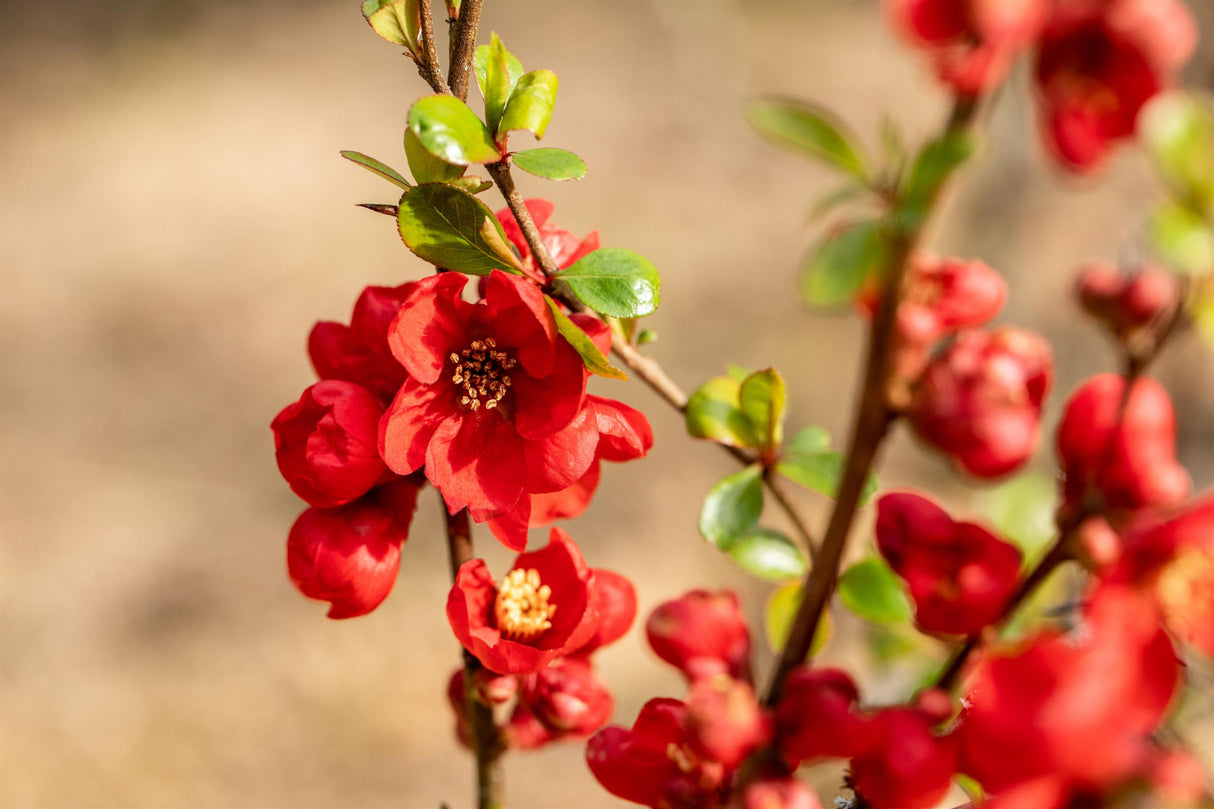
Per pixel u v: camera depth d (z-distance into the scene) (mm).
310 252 2787
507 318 542
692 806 520
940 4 466
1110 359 1335
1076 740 472
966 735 490
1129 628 481
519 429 542
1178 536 479
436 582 1977
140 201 2994
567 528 2004
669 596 1893
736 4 3346
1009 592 497
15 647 1921
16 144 3252
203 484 2215
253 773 1735
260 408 2377
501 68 534
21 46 3701
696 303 2490
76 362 2512
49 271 2773
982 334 501
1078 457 504
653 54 3344
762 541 589
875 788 494
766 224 2734
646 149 2986
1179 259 468
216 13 3807
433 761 1749
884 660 683
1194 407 938
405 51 542
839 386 2211
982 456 479
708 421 584
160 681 1867
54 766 1739
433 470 542
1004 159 1482
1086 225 1529
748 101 485
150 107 3371
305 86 3408
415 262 2734
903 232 471
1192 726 577
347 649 1896
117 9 3840
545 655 540
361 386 549
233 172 3066
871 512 628
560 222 2725
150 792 1707
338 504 547
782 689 506
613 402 554
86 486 2215
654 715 525
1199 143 467
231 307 2639
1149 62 467
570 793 1692
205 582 2025
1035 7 461
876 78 3154
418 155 535
